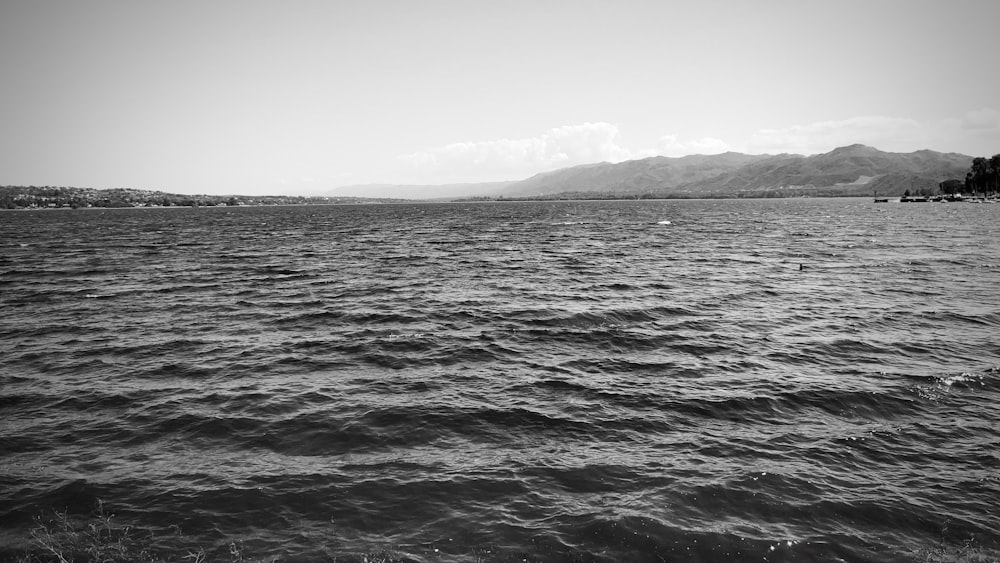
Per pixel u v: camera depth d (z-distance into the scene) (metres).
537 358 19.75
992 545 9.27
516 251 56.25
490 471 11.57
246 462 12.03
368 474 11.45
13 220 142.25
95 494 10.69
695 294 31.41
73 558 8.80
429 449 12.64
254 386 16.84
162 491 10.79
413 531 9.50
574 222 117.94
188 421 14.20
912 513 10.13
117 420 14.32
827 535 9.48
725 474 11.45
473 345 21.34
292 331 23.64
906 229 81.81
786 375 17.75
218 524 9.70
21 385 17.05
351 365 18.98
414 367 18.73
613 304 28.72
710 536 9.38
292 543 9.18
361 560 8.73
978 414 14.70
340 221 133.00
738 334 22.86
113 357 20.02
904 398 15.77
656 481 11.16
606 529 9.51
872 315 25.91
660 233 81.31
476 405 15.25
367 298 30.88
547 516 9.93
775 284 34.62
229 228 103.06
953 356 19.61
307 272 41.38
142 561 8.71
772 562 8.79
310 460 12.12
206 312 27.50
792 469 11.70
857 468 11.81
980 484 11.16
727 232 81.94
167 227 107.06
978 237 66.00
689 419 14.38
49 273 41.31
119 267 44.81
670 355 20.06
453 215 170.50
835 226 92.31
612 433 13.52
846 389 16.41
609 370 18.38
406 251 57.12
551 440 13.13
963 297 29.89
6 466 11.87
